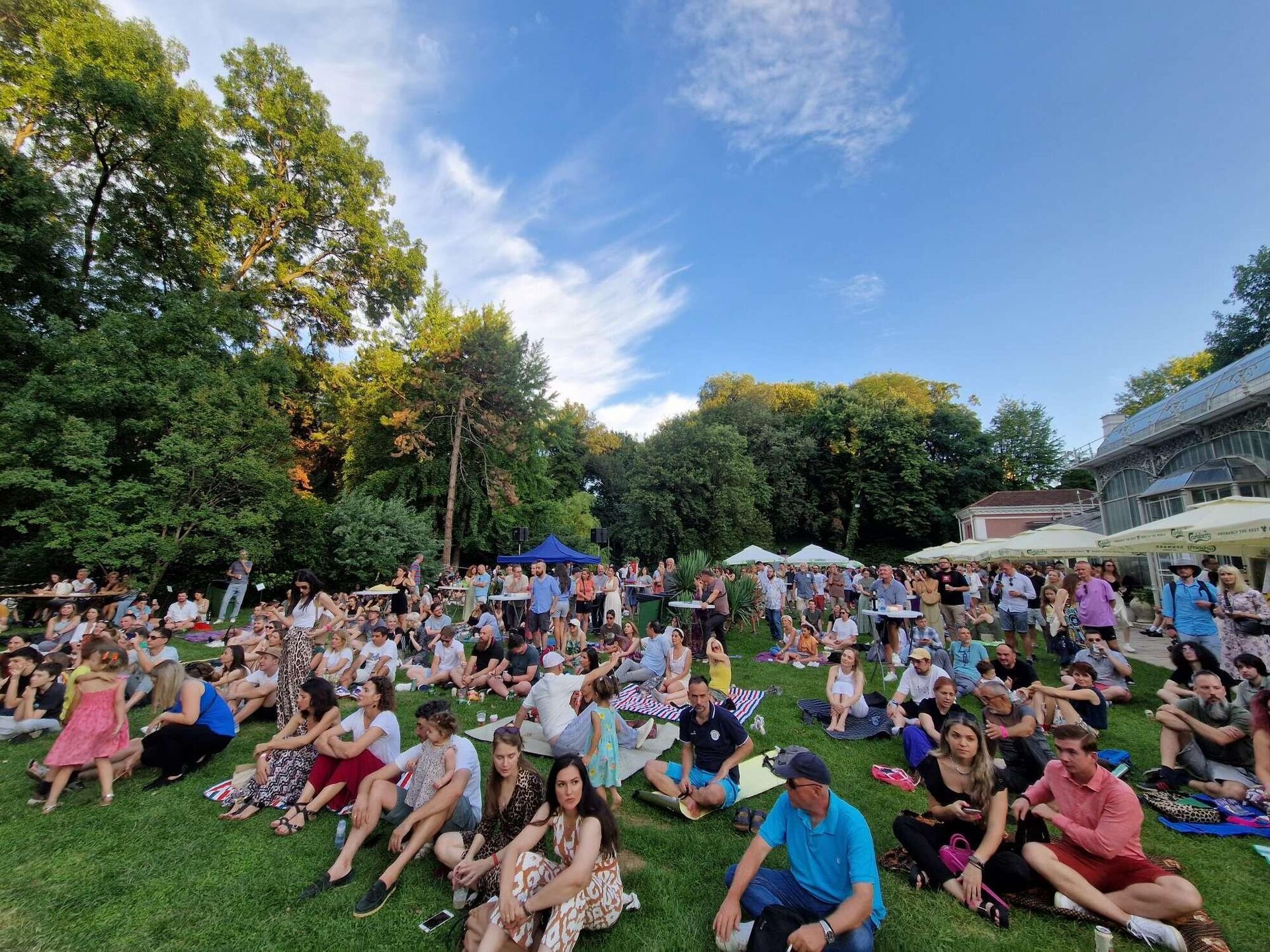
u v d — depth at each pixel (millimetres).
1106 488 22344
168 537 14859
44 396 14125
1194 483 15312
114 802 4637
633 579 16828
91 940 2980
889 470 39312
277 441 17781
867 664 10219
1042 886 3342
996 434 45156
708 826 4309
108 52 16938
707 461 30719
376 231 24562
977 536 33625
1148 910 3006
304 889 3455
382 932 3078
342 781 4371
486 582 14570
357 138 24750
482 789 4828
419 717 3865
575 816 3002
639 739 5875
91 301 16891
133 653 7227
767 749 6027
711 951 2904
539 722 5973
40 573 14594
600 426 46125
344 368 25953
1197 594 7496
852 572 20719
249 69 22375
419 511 25312
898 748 6059
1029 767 4762
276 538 18953
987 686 5051
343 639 8320
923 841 3564
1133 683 8219
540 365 27312
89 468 13984
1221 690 4777
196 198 18906
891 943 2967
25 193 15312
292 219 23281
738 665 10453
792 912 2781
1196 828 4098
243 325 18875
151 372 15781
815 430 41688
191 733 5145
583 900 2855
